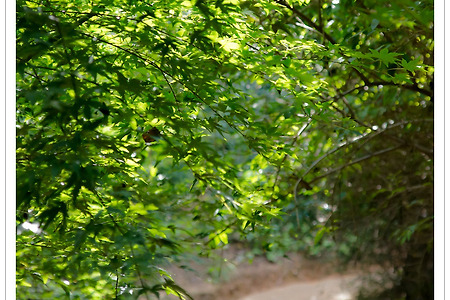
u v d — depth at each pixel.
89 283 3.21
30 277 3.26
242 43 2.95
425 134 5.19
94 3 2.74
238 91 3.35
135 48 2.91
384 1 2.09
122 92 2.44
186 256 3.83
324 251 7.55
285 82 3.20
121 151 2.73
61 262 3.03
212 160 2.65
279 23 3.77
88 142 2.45
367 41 4.20
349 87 4.86
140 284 2.87
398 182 5.61
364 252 6.55
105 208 2.63
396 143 5.52
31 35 2.31
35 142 2.38
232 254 10.59
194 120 2.93
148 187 3.28
